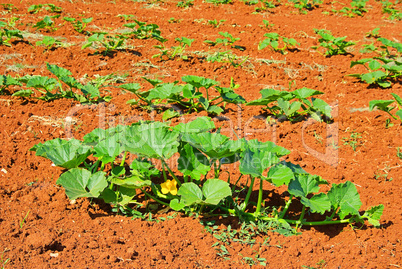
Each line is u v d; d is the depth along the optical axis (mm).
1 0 9492
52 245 3010
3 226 3143
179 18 9734
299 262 3094
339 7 12906
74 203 3547
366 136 5086
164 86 5258
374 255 3197
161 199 3766
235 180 4105
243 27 9492
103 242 3096
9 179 3838
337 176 4234
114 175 3463
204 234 3316
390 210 3771
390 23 11227
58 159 3512
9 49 6770
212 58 7109
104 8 9867
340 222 3500
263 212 3598
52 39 6801
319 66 7277
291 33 9344
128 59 6918
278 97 4969
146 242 3156
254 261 3064
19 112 5070
